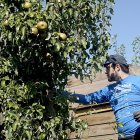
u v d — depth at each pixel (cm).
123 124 328
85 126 339
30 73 338
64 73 338
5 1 331
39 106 316
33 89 325
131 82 335
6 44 336
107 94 348
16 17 310
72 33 338
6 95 326
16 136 313
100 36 359
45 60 330
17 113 314
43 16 310
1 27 325
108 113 496
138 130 319
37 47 323
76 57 339
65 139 325
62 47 315
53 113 327
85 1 346
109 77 351
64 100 333
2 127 339
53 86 338
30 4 317
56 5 329
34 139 317
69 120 334
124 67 344
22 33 304
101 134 498
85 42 334
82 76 343
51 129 316
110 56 349
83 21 347
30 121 313
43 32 310
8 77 336
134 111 323
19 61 338
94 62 348
